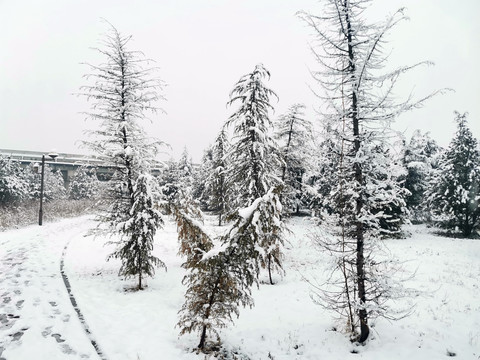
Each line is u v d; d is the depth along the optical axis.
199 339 7.03
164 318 7.97
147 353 6.05
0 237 16.80
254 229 6.23
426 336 7.46
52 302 8.10
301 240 21.23
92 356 5.67
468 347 6.97
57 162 59.72
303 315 9.07
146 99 12.52
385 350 6.85
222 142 30.11
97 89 12.02
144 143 12.74
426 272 14.11
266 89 12.79
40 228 20.72
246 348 6.94
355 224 7.33
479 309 9.39
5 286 9.06
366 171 7.40
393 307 9.53
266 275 13.47
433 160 33.84
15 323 6.67
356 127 7.46
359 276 7.14
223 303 6.51
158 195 11.54
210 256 6.12
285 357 6.65
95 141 11.97
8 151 60.38
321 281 12.54
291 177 18.55
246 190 13.30
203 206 46.03
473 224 26.50
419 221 36.56
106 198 11.88
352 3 7.20
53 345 5.90
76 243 17.38
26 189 32.84
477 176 25.92
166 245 18.84
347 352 6.84
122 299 9.11
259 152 12.44
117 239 19.55
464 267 15.62
